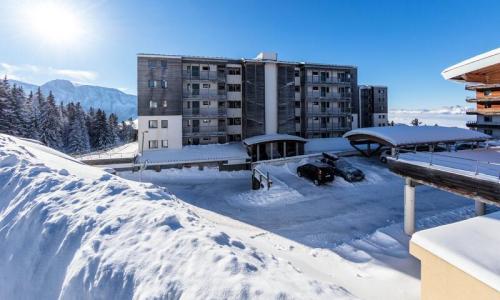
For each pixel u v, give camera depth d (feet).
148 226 17.22
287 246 35.50
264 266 15.08
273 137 102.68
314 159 91.61
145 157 97.04
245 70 116.47
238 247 16.96
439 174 30.40
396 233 38.34
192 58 112.37
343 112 135.95
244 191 69.36
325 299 13.25
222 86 118.21
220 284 12.40
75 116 190.19
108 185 24.17
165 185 76.23
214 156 99.04
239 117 122.31
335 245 36.37
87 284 13.65
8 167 28.30
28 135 148.25
